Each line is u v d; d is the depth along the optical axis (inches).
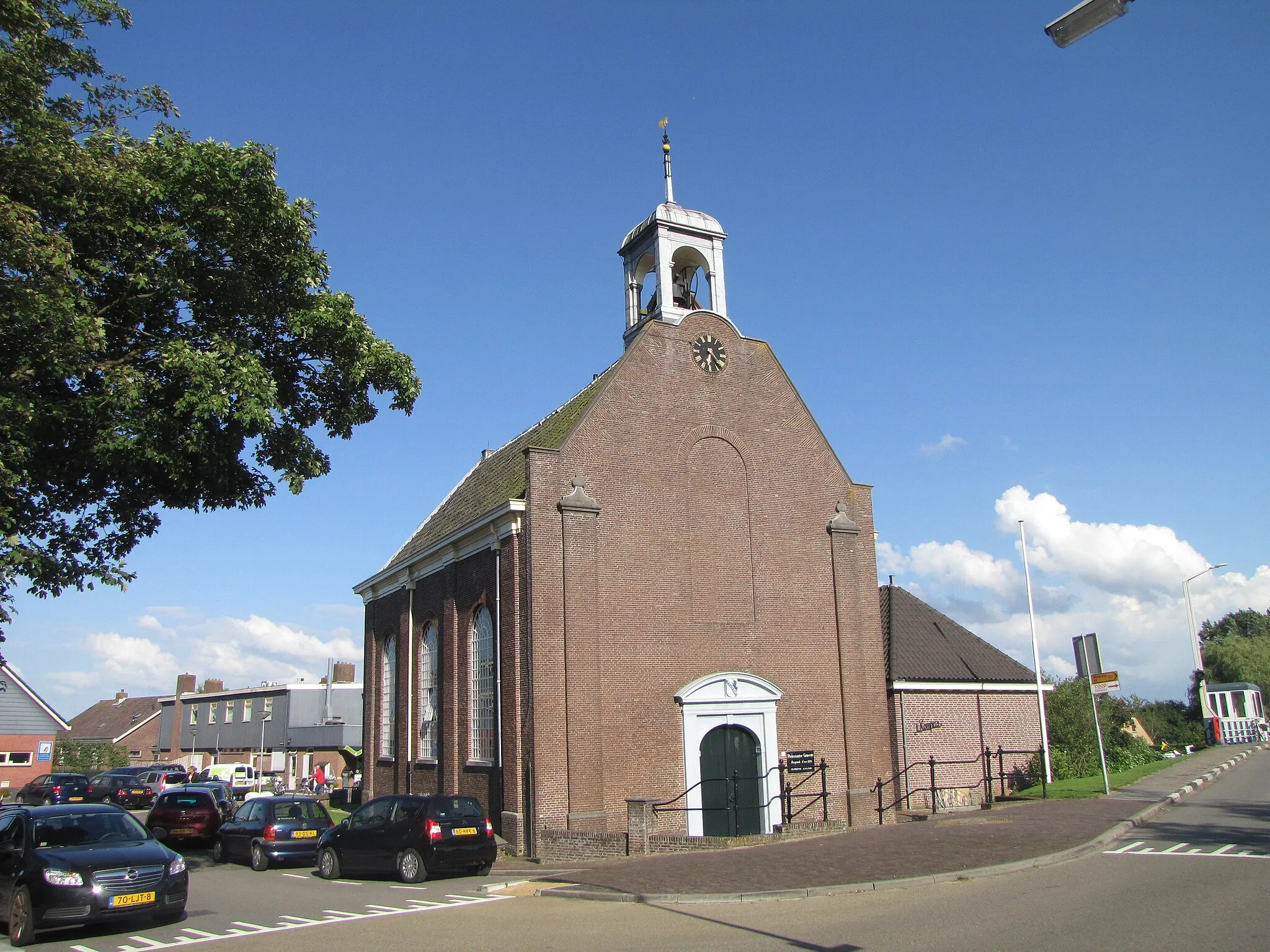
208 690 3203.7
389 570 1337.4
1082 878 564.4
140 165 699.4
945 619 1341.0
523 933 497.7
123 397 652.7
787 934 462.9
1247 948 384.5
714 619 1032.8
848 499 1159.0
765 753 1017.5
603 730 944.9
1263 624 4037.9
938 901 525.3
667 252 1141.7
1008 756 1240.2
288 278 764.0
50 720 2263.8
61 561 695.7
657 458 1039.0
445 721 1116.5
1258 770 1417.3
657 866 721.0
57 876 541.6
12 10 615.8
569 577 954.7
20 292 575.8
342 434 841.5
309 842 928.9
